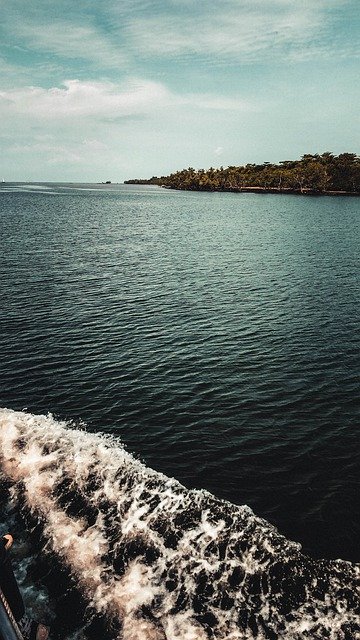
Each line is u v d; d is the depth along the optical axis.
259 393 20.14
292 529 11.98
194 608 9.20
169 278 43.78
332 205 149.25
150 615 9.03
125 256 55.84
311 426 17.44
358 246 64.31
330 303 34.97
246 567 10.41
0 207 129.12
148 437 16.53
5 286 38.53
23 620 6.87
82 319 30.53
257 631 8.74
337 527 12.13
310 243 67.31
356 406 19.02
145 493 13.16
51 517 11.92
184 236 76.38
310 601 9.49
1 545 6.31
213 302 35.19
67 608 9.21
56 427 17.05
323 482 14.12
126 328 28.86
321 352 24.98
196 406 18.94
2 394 19.91
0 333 27.53
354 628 8.84
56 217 103.38
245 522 12.11
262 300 35.81
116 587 9.70
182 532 11.52
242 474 14.47
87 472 14.05
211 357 24.23
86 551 10.73
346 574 10.38
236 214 119.44
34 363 23.25
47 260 50.91
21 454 15.05
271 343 26.38
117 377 21.67
